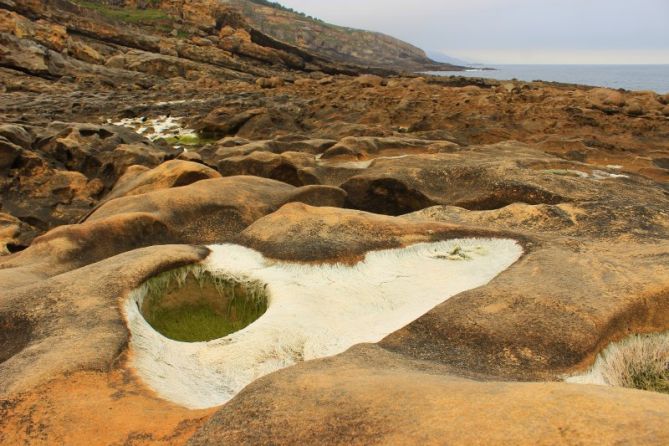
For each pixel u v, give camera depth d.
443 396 4.31
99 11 102.25
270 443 4.29
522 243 11.01
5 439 5.39
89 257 11.85
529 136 30.75
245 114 38.09
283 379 5.21
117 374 6.55
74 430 5.41
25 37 67.44
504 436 3.71
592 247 10.66
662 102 42.34
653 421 3.54
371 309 9.51
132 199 14.84
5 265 11.48
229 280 10.59
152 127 39.34
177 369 7.48
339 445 4.06
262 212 14.89
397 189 17.66
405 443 3.87
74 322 7.78
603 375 7.07
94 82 60.25
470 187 17.31
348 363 6.07
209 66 82.56
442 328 7.67
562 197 15.49
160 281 9.88
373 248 11.09
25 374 6.30
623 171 19.72
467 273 10.39
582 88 67.94
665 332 7.95
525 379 6.64
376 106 40.53
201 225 14.01
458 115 34.19
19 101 44.69
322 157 23.95
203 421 5.38
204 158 25.91
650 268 8.91
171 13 110.75
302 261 10.67
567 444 3.52
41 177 22.28
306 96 50.66
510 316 7.71
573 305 7.81
